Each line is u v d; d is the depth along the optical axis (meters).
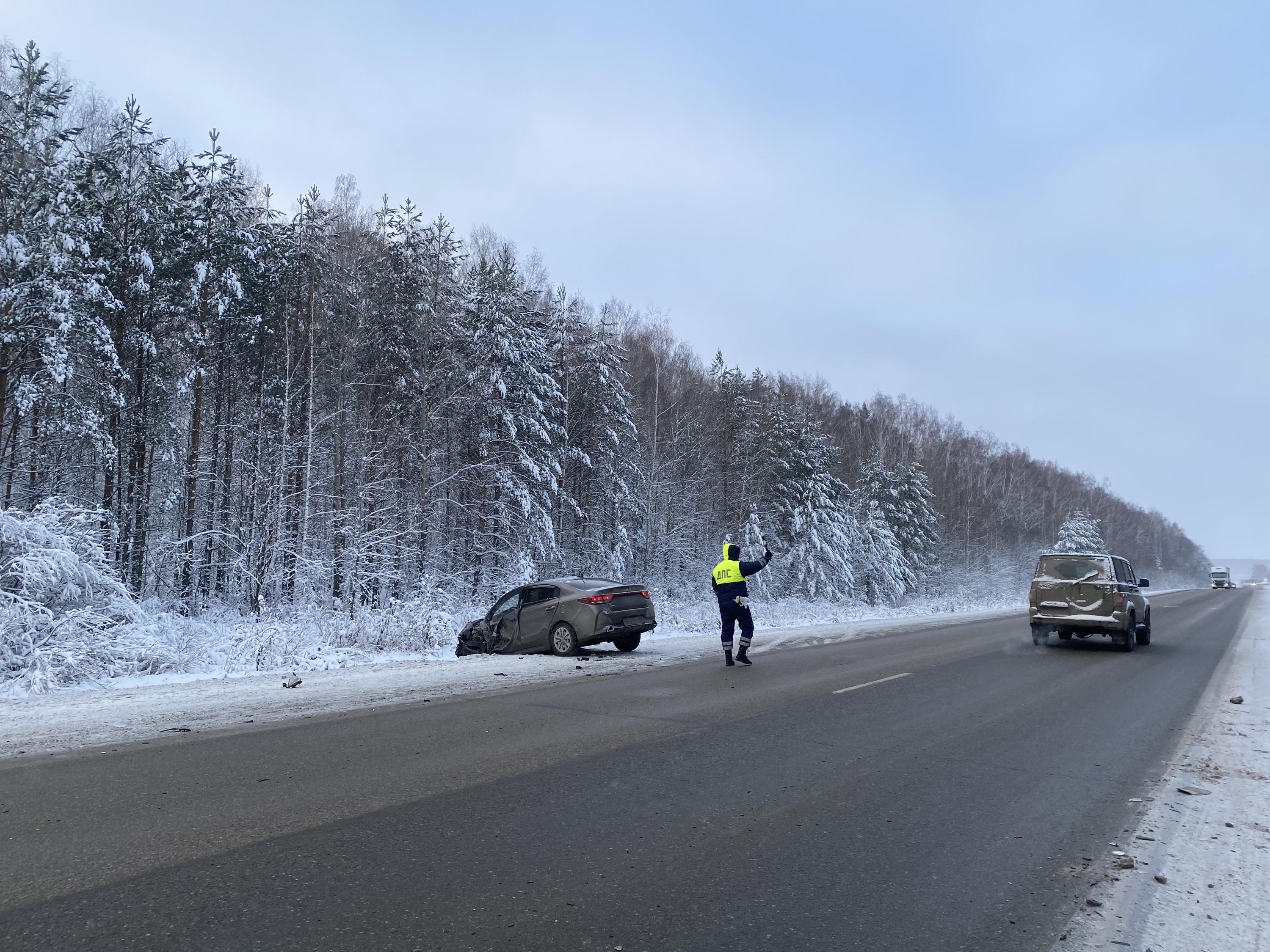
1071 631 18.14
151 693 9.88
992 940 3.56
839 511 42.19
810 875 4.26
